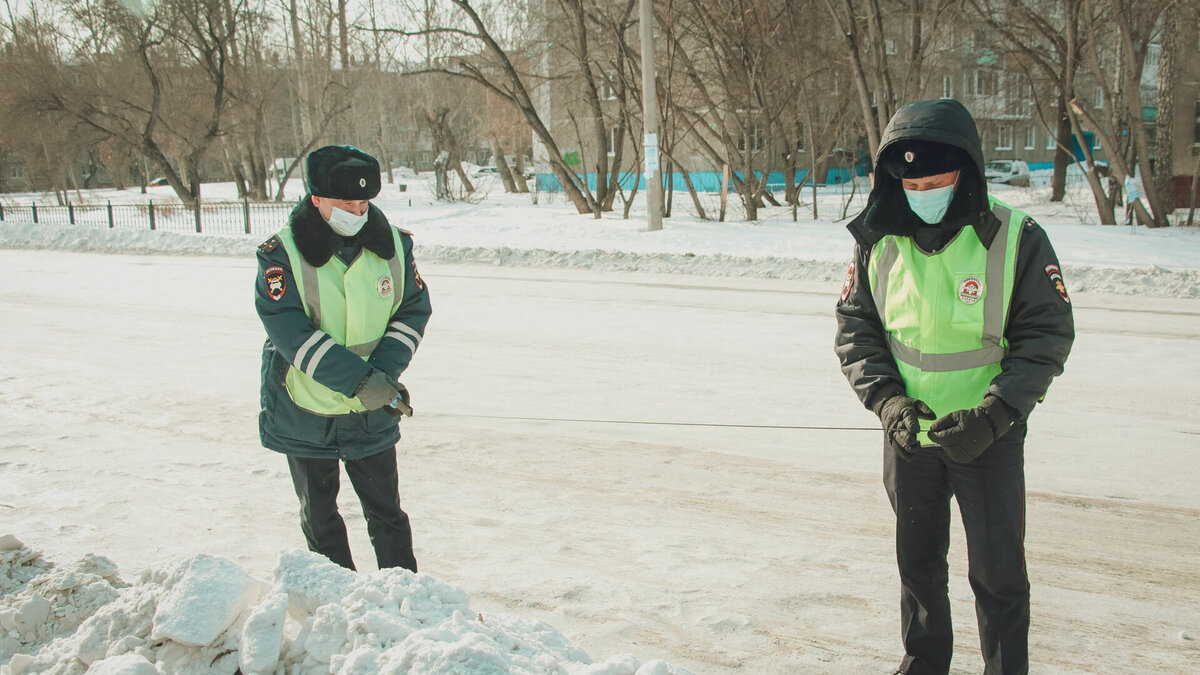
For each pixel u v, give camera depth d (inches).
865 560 158.2
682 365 311.0
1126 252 574.6
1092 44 766.5
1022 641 98.7
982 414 90.8
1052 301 93.7
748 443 226.5
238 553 162.2
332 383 112.6
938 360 99.0
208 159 2465.6
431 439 231.9
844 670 122.0
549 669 81.4
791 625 134.7
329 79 1549.0
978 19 920.3
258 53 1555.1
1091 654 126.9
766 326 376.5
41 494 191.9
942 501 104.4
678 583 149.2
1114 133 890.1
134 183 2822.3
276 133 2271.2
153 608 93.0
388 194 1868.8
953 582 148.3
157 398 273.4
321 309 117.1
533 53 1096.8
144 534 170.6
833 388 278.2
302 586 92.6
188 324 401.4
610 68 1013.2
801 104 1016.2
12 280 554.9
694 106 918.4
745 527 173.8
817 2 951.0
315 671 84.2
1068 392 267.4
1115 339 338.6
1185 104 946.1
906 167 94.6
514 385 286.5
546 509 183.9
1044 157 2304.4
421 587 93.1
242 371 310.2
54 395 276.8
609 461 213.8
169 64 1401.3
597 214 952.9
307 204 116.8
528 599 143.4
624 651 127.0
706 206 1136.8
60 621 105.4
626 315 406.9
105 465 211.5
